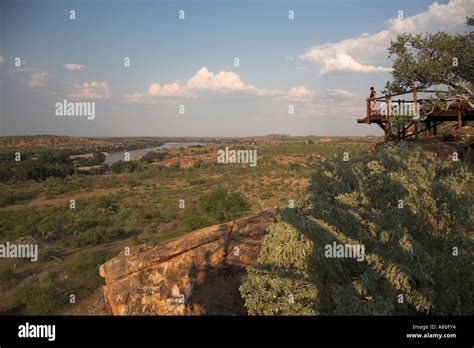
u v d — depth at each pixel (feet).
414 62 46.26
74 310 41.34
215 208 78.74
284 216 17.56
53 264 65.57
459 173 21.76
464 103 52.60
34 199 193.26
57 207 150.20
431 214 18.10
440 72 43.96
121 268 31.17
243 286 18.19
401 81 48.52
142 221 109.91
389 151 23.72
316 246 16.60
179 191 194.90
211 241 30.73
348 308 14.78
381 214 17.78
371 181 20.01
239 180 222.48
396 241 16.46
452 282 15.61
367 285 14.90
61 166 303.27
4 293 50.49
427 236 17.87
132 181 252.01
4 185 241.76
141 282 28.73
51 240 89.92
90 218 114.83
